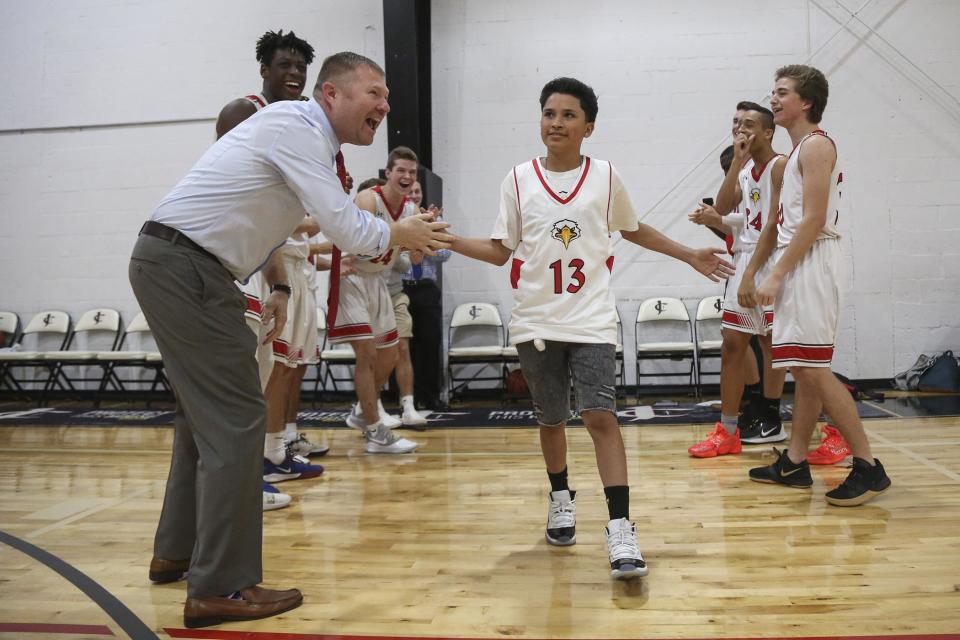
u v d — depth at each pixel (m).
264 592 1.86
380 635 1.69
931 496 2.75
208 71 6.61
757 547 2.24
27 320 6.86
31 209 6.85
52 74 6.82
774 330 2.85
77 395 6.70
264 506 2.84
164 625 1.79
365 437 4.09
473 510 2.78
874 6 5.99
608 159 6.25
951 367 5.66
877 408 4.96
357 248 1.86
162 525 2.09
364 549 2.34
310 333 3.54
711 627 1.67
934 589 1.86
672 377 6.19
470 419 5.16
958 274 5.98
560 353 2.19
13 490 3.30
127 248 6.73
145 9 6.69
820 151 2.69
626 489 2.06
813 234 2.70
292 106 1.87
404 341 4.83
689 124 6.16
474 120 6.38
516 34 6.32
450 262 6.41
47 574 2.18
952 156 5.97
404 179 4.01
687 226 6.18
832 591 1.87
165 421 5.33
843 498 2.64
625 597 1.87
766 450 3.76
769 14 6.09
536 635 1.66
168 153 6.68
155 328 1.79
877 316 6.04
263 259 1.95
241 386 1.82
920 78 5.97
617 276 6.25
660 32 6.19
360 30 6.44
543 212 2.15
